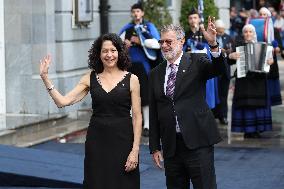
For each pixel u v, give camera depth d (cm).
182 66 1271
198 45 2217
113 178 1312
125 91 1311
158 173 1881
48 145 2211
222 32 2538
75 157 1936
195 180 1273
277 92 2525
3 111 2567
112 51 1309
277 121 2669
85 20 2691
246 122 2336
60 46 2603
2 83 2562
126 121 1316
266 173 1870
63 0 2583
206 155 1271
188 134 1259
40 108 2548
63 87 2592
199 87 1276
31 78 2550
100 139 1315
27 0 2542
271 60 2291
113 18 2945
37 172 1755
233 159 2034
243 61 2298
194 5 3412
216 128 1288
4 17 2556
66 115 2550
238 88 2341
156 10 3133
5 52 2564
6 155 1888
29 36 2550
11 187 1728
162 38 1262
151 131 1305
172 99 1265
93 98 1319
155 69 1296
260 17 2402
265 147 2205
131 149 1316
